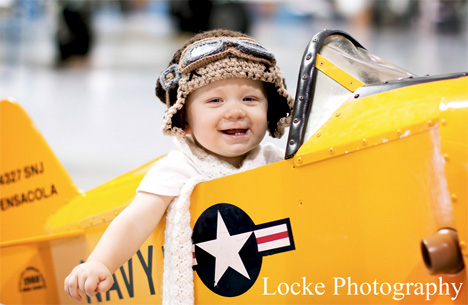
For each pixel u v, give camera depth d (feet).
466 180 3.52
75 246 5.98
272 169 4.27
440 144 3.65
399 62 22.75
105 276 4.22
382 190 3.87
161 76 4.86
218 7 25.80
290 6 29.78
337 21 30.50
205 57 4.54
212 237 4.48
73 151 14.52
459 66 22.04
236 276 4.40
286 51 24.79
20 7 29.60
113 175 12.70
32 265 6.24
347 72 4.35
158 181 4.58
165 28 31.24
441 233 3.59
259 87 4.76
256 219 4.32
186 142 4.83
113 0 31.60
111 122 17.13
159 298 5.08
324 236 4.07
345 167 4.00
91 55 26.30
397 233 3.82
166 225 4.65
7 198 6.75
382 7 30.71
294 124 4.29
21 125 6.74
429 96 3.86
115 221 4.50
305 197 4.14
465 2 30.48
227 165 4.80
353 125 4.05
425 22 30.73
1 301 6.36
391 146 3.85
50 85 21.47
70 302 6.00
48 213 6.52
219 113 4.61
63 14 25.12
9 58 25.94
